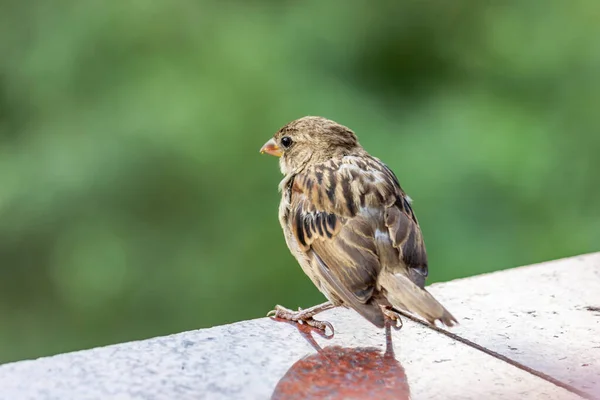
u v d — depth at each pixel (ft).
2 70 47.52
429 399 16.22
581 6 50.03
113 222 44.93
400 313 20.16
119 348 18.02
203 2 47.62
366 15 50.37
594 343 18.43
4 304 46.68
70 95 46.80
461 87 50.47
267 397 16.29
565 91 48.47
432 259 42.14
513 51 50.31
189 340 18.47
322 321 19.60
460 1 55.06
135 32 47.11
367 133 45.91
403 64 51.44
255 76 46.06
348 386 16.69
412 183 43.50
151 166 44.75
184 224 45.14
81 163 45.14
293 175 22.75
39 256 45.83
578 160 45.98
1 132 47.26
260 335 18.93
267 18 48.26
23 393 16.22
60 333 46.52
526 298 20.92
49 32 47.60
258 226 44.98
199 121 44.83
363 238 19.39
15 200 45.21
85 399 16.08
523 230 43.62
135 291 45.14
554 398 16.22
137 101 45.65
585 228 44.16
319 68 48.26
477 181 43.60
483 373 17.12
